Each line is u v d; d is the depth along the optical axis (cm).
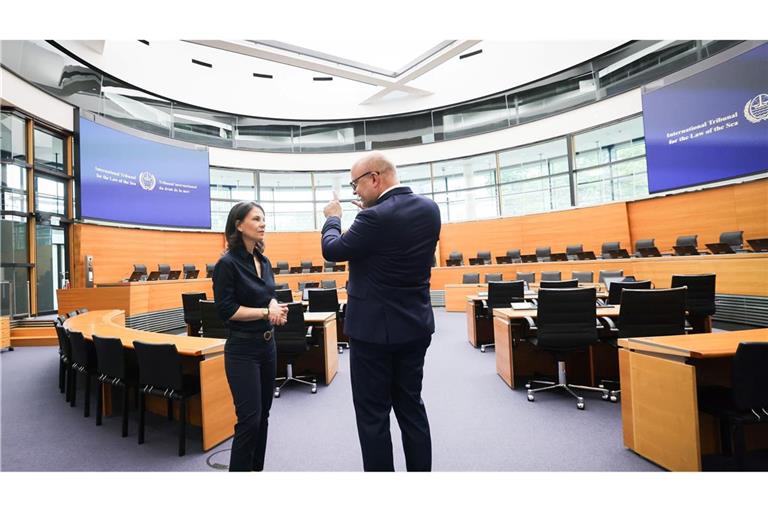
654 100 795
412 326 139
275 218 1202
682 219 768
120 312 505
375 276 140
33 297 684
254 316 175
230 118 1162
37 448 244
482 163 1151
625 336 279
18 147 673
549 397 312
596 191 959
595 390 318
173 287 724
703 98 719
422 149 1190
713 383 250
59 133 762
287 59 903
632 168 902
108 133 833
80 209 771
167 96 998
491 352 474
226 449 240
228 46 844
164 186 945
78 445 248
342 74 991
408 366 148
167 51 1005
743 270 486
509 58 1070
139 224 885
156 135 934
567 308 293
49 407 325
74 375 334
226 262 179
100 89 866
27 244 682
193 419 284
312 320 374
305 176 1227
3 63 634
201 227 1020
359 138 1259
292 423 274
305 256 1154
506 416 273
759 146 650
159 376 241
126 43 907
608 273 607
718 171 703
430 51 925
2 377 421
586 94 984
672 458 192
